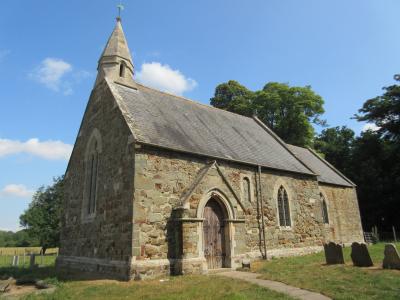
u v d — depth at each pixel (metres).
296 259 15.84
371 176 38.69
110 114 15.91
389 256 11.30
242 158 17.50
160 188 13.41
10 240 77.25
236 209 15.12
